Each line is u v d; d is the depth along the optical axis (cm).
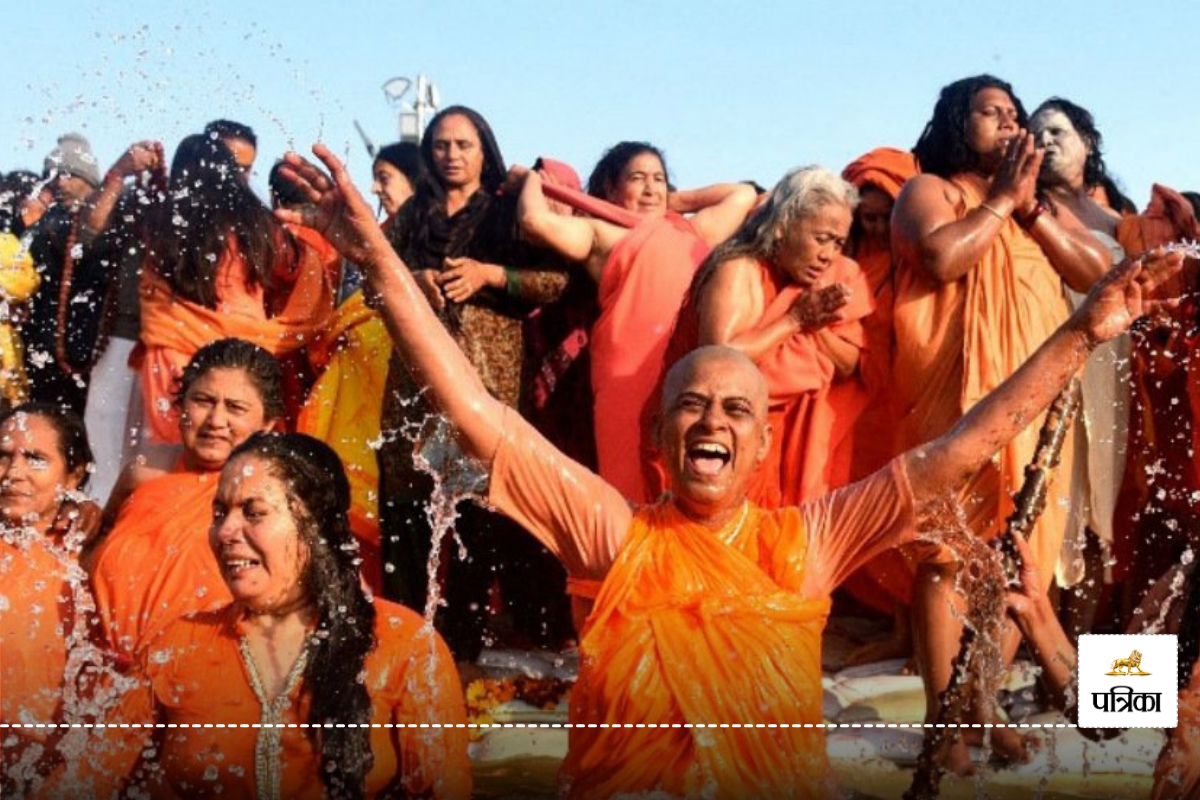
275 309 771
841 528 505
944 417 723
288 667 466
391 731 471
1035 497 525
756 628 482
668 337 764
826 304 723
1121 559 783
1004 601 521
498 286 784
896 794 580
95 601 548
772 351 725
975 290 723
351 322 768
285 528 469
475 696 698
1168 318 763
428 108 1024
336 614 470
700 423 491
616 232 791
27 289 801
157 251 752
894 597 760
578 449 808
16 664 527
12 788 510
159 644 470
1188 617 529
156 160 774
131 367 764
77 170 830
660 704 474
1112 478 754
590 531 500
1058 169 804
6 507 570
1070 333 500
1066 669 519
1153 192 798
